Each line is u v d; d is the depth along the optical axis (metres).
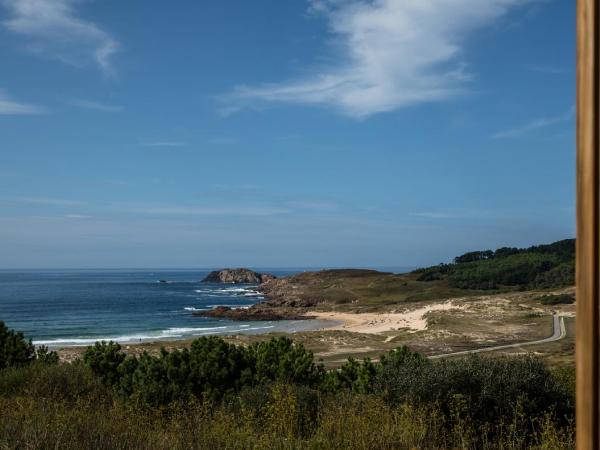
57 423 6.82
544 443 7.16
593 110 1.12
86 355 13.59
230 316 92.19
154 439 7.17
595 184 1.12
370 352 44.72
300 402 9.64
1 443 5.98
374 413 8.17
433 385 8.83
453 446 7.55
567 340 53.62
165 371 11.91
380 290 130.88
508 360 9.52
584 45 1.14
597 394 1.09
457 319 73.00
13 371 12.26
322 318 91.44
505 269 134.38
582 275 1.13
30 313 95.06
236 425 8.34
